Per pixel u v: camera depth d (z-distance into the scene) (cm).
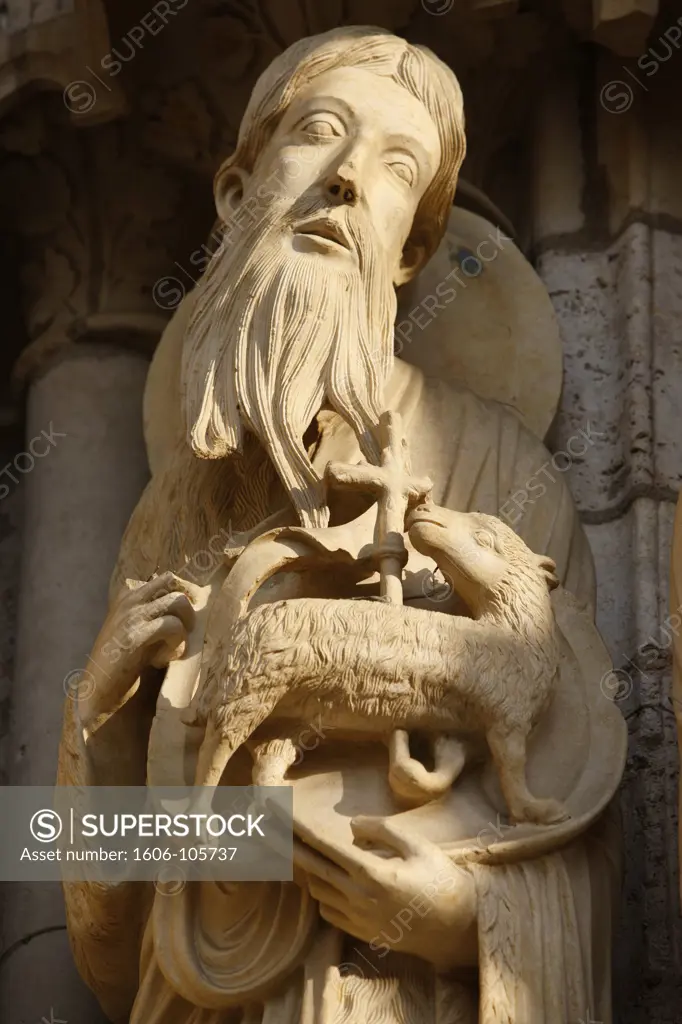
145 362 776
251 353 631
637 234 753
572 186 771
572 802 570
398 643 560
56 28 757
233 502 639
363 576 600
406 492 597
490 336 721
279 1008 559
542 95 783
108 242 783
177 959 571
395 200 667
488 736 566
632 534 709
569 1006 545
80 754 592
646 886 652
